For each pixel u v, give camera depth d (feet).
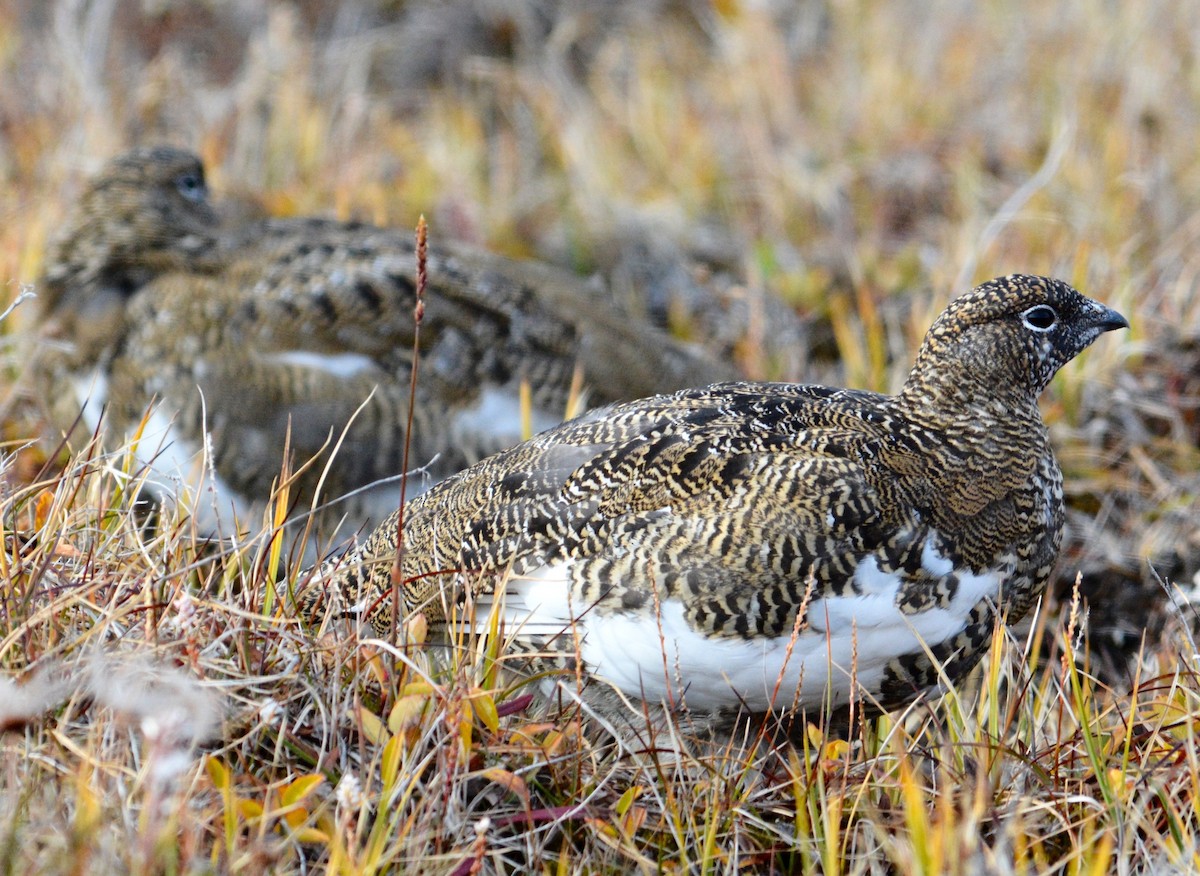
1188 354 40.52
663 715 26.18
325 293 33.81
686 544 24.93
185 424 33.78
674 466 25.57
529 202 50.34
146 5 55.83
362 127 54.70
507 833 23.67
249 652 24.25
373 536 28.86
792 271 46.65
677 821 23.22
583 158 51.60
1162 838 23.40
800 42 59.00
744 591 24.68
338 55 57.06
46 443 35.50
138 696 21.63
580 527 25.68
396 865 22.08
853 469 25.31
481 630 25.86
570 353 35.01
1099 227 46.50
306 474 33.37
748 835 24.09
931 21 57.88
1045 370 27.63
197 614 24.09
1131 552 35.35
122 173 35.81
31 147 48.34
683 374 36.37
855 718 26.48
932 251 48.01
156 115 52.70
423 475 33.65
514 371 34.37
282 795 22.03
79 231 35.76
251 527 33.55
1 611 24.30
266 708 22.54
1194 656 27.04
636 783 24.39
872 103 53.67
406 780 22.65
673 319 45.11
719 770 24.40
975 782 24.58
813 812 23.54
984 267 44.80
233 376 33.71
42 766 21.99
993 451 26.48
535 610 25.64
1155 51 54.24
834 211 49.78
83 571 25.40
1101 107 52.42
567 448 26.91
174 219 35.63
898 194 50.96
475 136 53.93
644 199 50.78
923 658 25.84
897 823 23.80
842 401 27.32
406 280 34.14
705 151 52.60
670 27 60.54
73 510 26.91
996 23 57.41
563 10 60.29
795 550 24.64
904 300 45.93
